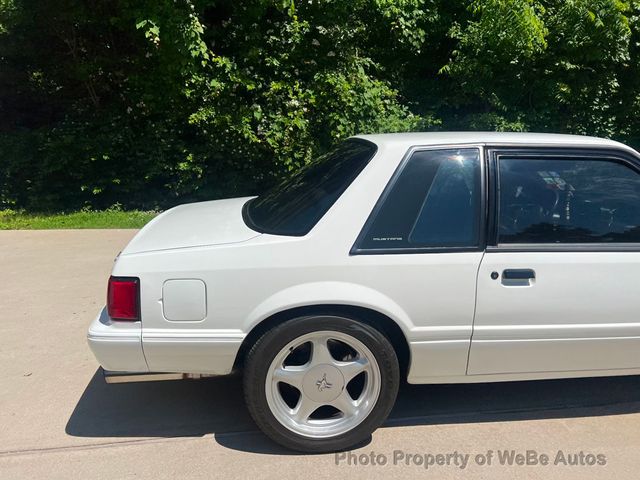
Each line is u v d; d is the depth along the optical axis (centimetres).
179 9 738
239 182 934
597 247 303
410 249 285
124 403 343
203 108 828
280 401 288
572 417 330
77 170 908
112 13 864
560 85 895
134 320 276
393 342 301
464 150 302
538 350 299
